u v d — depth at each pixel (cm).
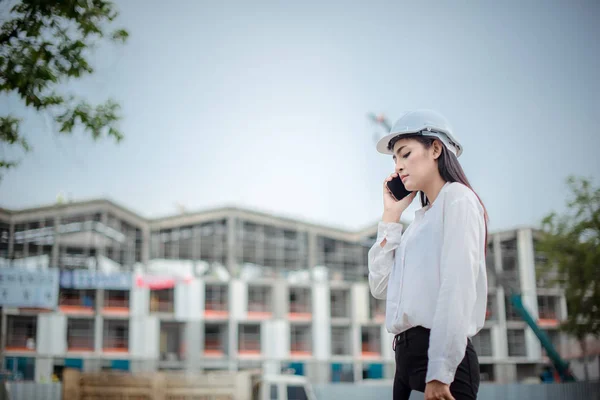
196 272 4397
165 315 4144
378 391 1505
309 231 4600
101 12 617
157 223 4388
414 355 180
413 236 186
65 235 4000
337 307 4522
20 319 3838
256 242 4541
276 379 1538
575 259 2089
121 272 4047
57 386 1295
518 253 3534
